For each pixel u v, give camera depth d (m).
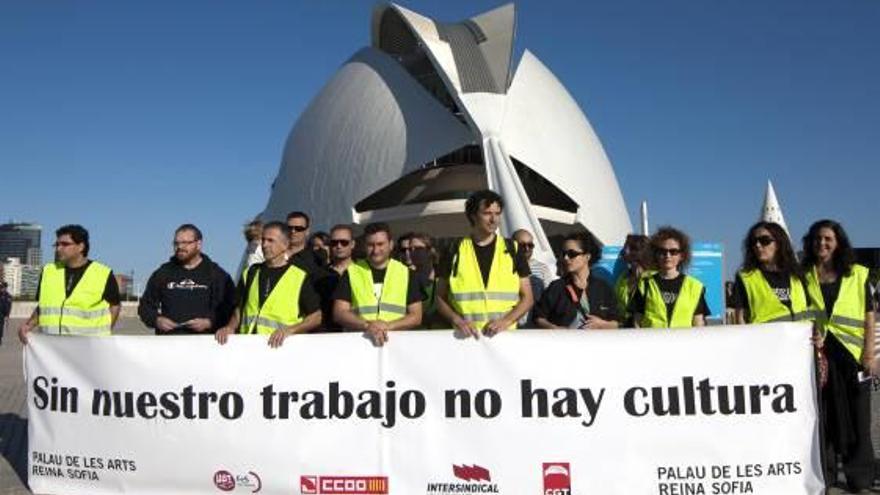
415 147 29.42
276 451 5.01
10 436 8.01
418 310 5.56
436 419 4.90
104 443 5.24
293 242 6.85
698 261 11.68
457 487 4.84
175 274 6.48
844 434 5.71
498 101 29.30
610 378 4.82
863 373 5.73
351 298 5.58
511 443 4.83
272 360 5.08
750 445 4.74
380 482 4.91
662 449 4.76
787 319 5.70
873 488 5.76
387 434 4.93
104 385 5.27
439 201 29.73
